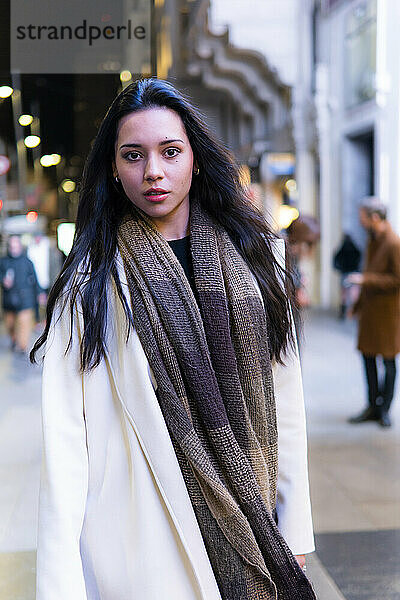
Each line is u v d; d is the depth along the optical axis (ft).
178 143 4.39
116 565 4.17
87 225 4.49
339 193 48.73
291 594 4.34
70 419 4.24
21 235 33.86
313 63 53.21
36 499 12.68
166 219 4.61
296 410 4.93
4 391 21.67
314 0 51.57
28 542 10.89
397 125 38.14
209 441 4.20
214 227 4.62
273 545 4.28
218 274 4.38
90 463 4.27
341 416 18.81
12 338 29.50
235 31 53.31
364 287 17.84
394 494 13.03
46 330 4.39
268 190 59.41
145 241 4.32
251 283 4.52
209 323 4.28
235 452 4.18
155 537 4.15
